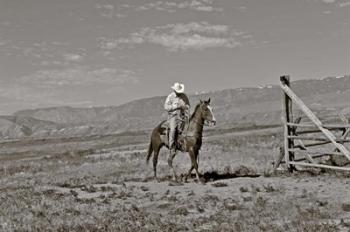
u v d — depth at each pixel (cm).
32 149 7400
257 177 1847
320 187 1519
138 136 9300
